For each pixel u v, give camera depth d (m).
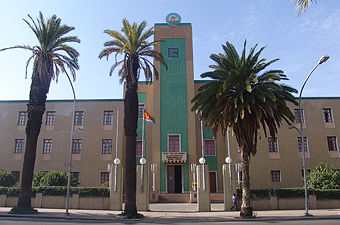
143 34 20.75
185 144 33.91
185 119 34.53
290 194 23.72
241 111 17.83
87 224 14.62
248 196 18.75
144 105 36.62
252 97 18.20
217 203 29.16
